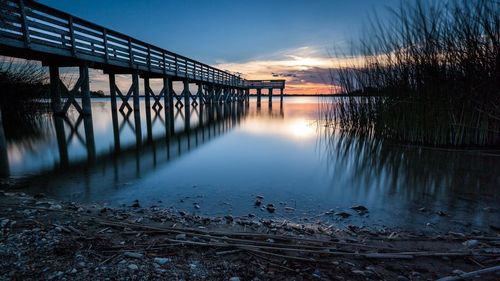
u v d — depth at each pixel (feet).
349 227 7.25
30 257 5.03
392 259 5.43
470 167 12.68
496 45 14.25
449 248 5.98
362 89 22.09
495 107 15.47
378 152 16.22
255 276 4.71
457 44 15.52
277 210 8.38
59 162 14.11
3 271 4.56
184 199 9.21
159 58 40.55
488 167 12.65
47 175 11.79
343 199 9.27
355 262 5.31
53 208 7.84
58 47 21.97
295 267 5.06
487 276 4.70
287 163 14.01
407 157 14.79
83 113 29.35
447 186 10.37
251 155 15.81
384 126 19.63
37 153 16.20
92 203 8.77
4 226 6.45
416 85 17.65
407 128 18.33
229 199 9.24
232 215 7.98
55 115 29.89
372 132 21.70
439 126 16.67
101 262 4.95
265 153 16.34
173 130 26.55
